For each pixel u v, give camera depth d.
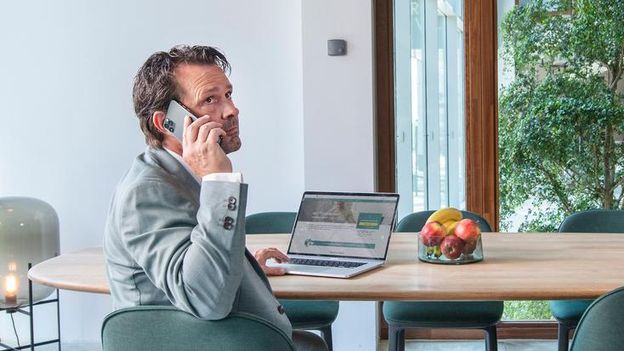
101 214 4.27
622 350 1.65
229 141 1.69
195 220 1.48
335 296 1.87
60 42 4.23
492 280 1.97
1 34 4.28
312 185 3.97
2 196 4.29
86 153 4.26
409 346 4.14
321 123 3.95
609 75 4.01
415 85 4.18
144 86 1.67
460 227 2.22
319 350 2.20
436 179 4.20
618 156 4.03
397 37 4.18
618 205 4.05
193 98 1.64
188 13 4.13
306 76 3.94
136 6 4.17
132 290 1.52
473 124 4.13
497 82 4.11
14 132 4.31
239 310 1.58
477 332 4.22
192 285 1.37
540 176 4.11
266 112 4.11
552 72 4.05
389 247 2.58
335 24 3.91
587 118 4.04
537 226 4.14
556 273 2.04
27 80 4.28
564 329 2.83
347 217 2.38
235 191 1.40
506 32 4.08
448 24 4.13
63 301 4.31
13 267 3.85
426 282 1.96
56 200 4.30
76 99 4.25
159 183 1.49
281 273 2.11
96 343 4.29
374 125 4.05
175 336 1.43
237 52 4.11
